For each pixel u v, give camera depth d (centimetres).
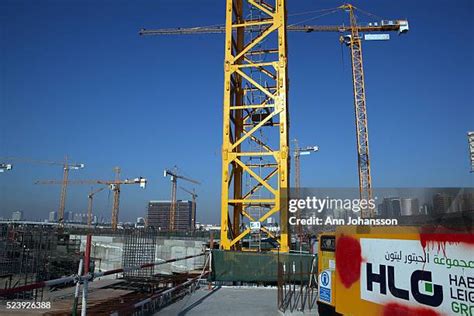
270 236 1867
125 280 1731
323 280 943
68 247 3272
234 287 1554
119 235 4691
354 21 7344
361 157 6794
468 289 526
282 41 1948
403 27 7194
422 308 600
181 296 1345
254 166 2053
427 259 599
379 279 702
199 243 3609
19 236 2111
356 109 7031
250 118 2120
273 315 1053
